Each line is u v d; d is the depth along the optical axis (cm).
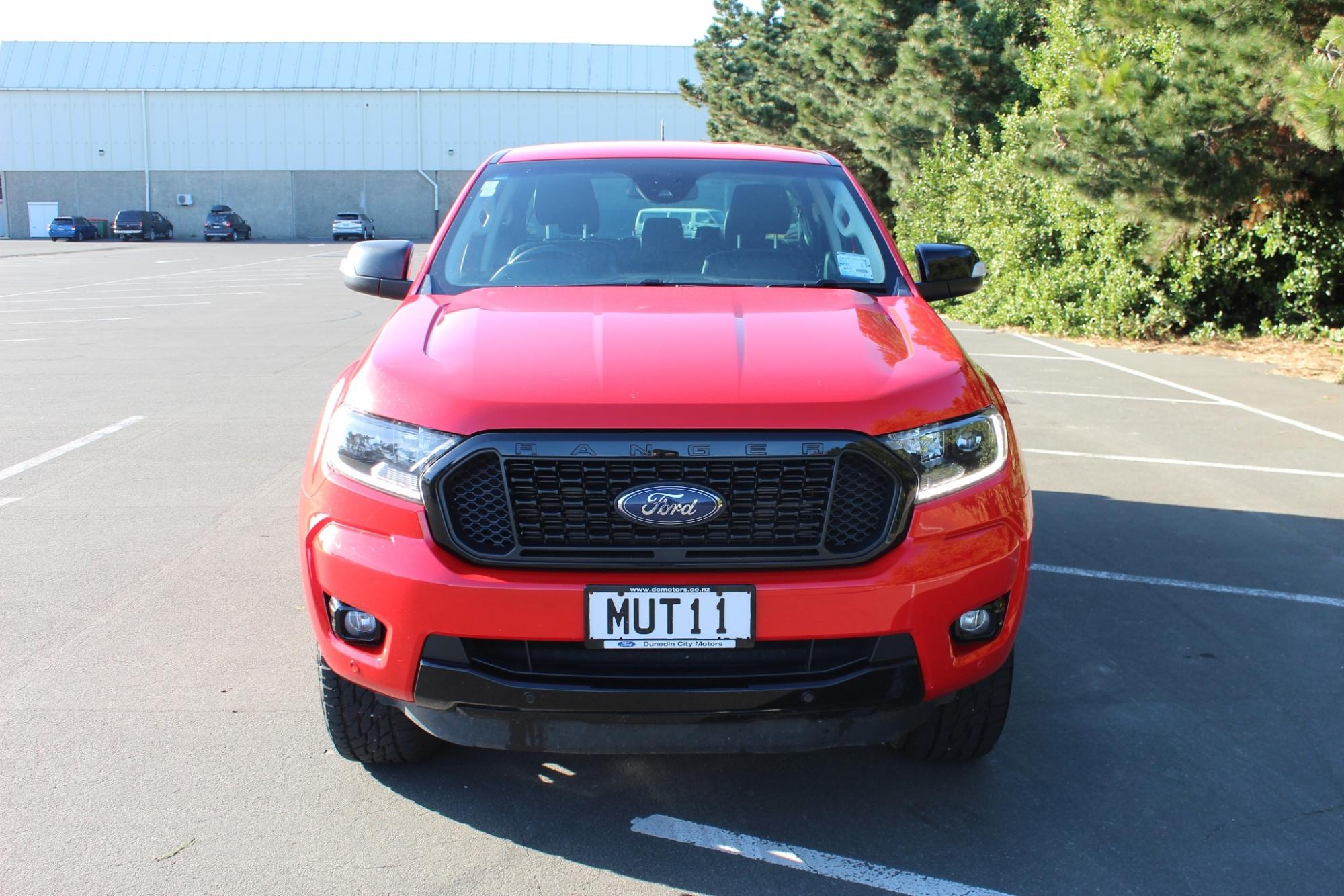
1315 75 939
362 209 6378
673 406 273
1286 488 676
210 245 5281
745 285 387
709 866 292
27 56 6378
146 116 6309
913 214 2145
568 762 347
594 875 288
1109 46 1250
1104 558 545
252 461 735
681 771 342
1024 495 307
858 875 289
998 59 1997
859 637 275
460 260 400
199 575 515
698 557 272
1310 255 1265
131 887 280
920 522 279
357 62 6369
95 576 513
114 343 1364
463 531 275
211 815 315
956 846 302
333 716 320
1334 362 1157
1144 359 1205
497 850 299
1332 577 519
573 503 271
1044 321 1445
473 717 279
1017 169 1304
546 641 271
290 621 460
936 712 326
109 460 738
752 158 456
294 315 1750
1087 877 289
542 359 294
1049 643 443
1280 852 301
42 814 314
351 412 295
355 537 283
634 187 429
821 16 2883
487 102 6291
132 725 369
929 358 310
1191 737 365
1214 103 1143
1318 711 384
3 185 6366
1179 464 733
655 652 271
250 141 6334
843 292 378
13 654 425
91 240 5853
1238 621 466
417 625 272
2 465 725
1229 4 1085
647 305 346
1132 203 1196
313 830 308
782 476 272
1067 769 345
